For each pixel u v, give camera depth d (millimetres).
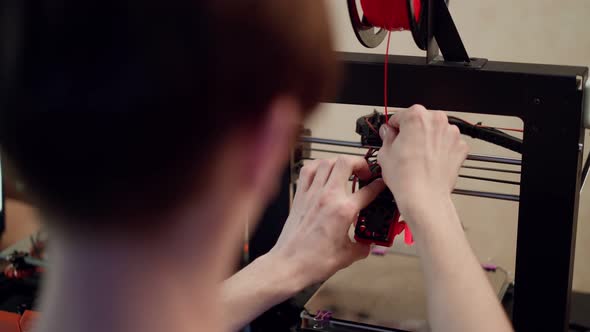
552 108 867
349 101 947
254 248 1126
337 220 802
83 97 264
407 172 683
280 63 288
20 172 280
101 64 262
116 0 259
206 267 314
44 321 306
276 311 1166
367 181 853
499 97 891
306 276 807
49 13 260
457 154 719
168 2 263
